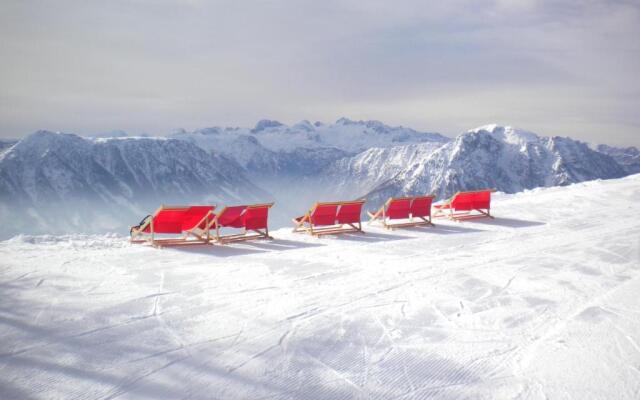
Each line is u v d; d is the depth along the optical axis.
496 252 11.93
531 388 5.16
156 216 12.49
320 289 8.66
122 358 5.68
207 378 5.26
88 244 12.76
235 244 13.19
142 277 9.30
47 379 5.15
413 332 6.68
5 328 6.51
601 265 10.48
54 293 8.08
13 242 12.68
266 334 6.52
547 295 8.38
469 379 5.36
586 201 20.86
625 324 7.00
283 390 5.05
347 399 4.91
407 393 5.04
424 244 13.09
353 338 6.44
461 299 8.14
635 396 5.00
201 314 7.24
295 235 14.72
